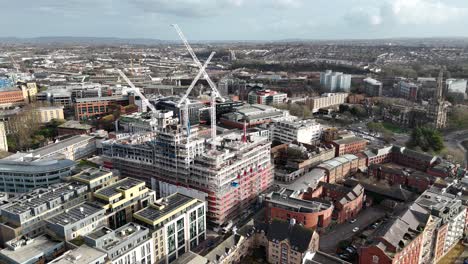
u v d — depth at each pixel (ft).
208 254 604.08
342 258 655.76
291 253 613.52
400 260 572.51
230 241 644.27
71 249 556.51
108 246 540.52
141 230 589.73
